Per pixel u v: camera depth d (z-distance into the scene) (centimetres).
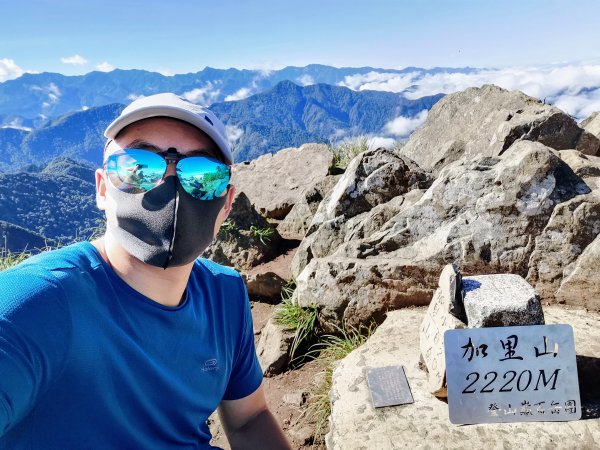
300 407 146
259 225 263
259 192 344
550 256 142
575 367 95
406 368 117
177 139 58
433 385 104
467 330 96
